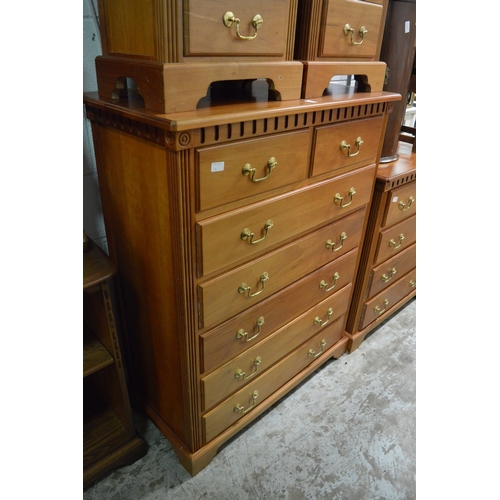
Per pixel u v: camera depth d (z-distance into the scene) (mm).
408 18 1368
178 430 1266
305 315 1369
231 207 906
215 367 1116
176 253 879
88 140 1165
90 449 1222
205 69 782
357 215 1363
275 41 892
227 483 1251
